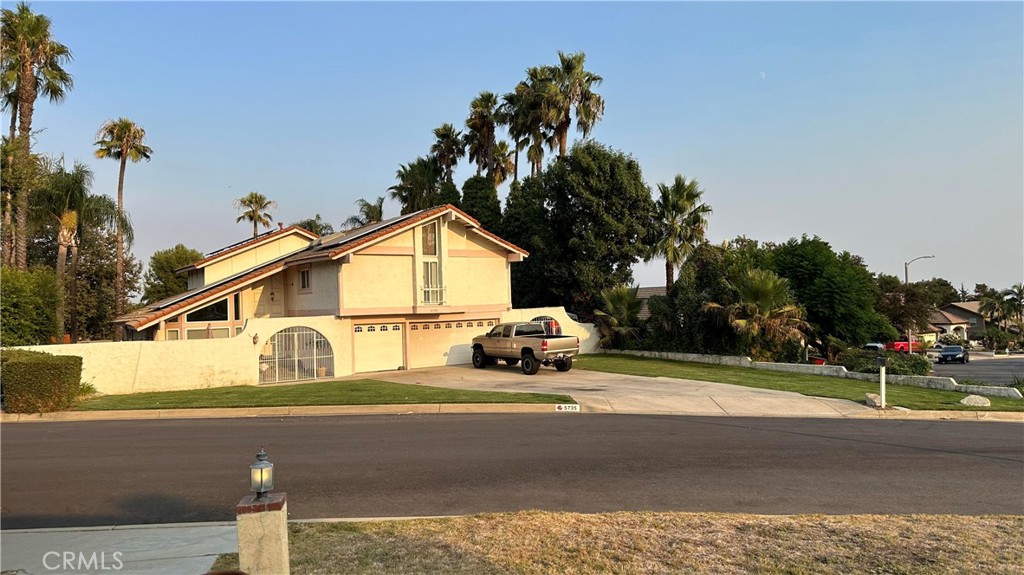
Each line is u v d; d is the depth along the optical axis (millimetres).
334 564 5297
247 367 21219
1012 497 7781
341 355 24000
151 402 15797
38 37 29328
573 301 35812
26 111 29109
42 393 14484
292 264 26109
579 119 41250
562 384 20000
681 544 5762
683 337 28969
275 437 11680
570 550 5605
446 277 26922
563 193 35156
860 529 6215
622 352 31562
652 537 5957
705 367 25484
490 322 29016
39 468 9344
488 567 5223
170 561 5582
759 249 35062
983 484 8406
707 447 10766
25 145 24484
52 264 42906
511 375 23031
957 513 7086
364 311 24688
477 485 8297
